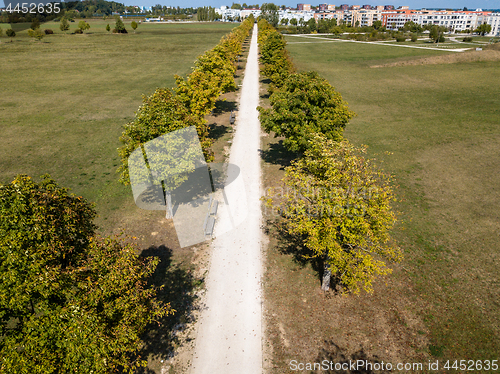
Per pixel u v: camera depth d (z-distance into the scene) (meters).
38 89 55.00
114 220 22.50
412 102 49.34
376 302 16.48
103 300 10.86
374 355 14.11
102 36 128.00
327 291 17.11
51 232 10.48
